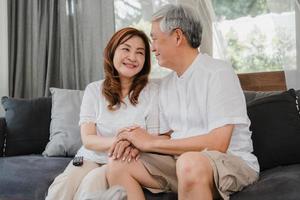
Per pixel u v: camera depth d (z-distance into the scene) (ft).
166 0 8.27
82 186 4.74
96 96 5.82
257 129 5.59
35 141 7.32
